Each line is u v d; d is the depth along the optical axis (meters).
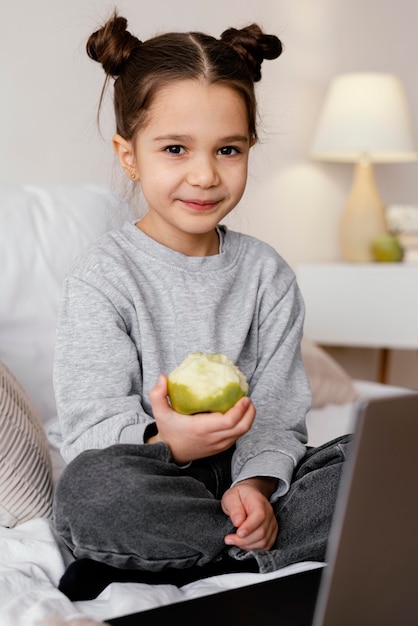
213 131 1.40
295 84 3.31
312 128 3.39
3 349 1.90
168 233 1.52
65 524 1.16
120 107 1.54
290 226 3.36
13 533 1.33
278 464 1.28
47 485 1.42
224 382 1.17
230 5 3.07
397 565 0.87
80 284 1.44
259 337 1.56
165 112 1.41
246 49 1.56
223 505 1.23
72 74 2.72
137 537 1.14
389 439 0.82
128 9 2.80
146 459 1.16
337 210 3.52
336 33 3.41
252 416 1.18
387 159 3.48
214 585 1.16
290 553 1.21
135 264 1.49
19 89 2.64
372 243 3.31
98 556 1.16
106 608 1.07
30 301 1.95
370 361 3.67
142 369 1.43
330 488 1.26
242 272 1.58
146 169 1.45
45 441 1.53
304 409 1.50
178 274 1.50
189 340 1.47
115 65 1.54
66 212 2.08
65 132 2.71
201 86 1.42
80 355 1.38
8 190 2.09
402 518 0.86
